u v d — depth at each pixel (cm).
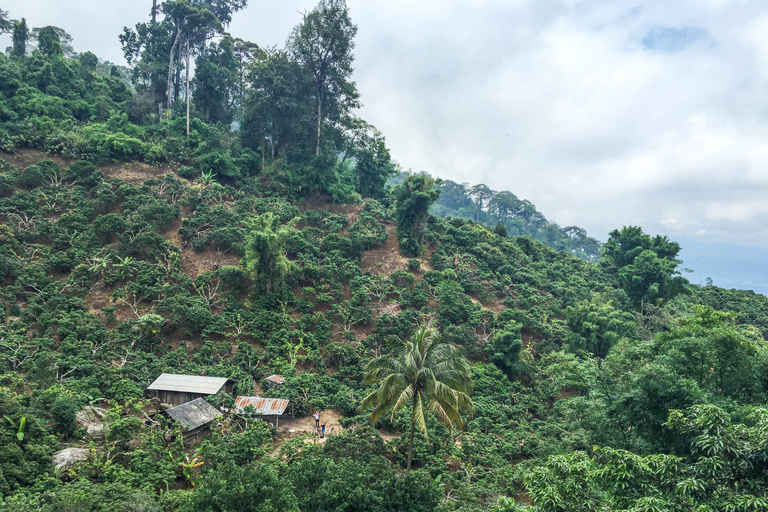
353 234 5753
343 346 4272
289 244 5206
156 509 1820
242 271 4609
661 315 5534
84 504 1783
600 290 6394
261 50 6725
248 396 3403
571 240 15438
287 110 6481
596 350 4906
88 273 4178
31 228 4384
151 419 2878
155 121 6575
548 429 3528
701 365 2297
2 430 2181
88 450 2391
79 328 3609
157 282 4306
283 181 6250
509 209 15400
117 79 6975
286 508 1549
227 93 7506
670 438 1820
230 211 5306
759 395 2194
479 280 5741
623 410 2050
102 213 4803
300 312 4659
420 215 5975
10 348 3244
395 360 2556
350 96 7025
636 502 1105
